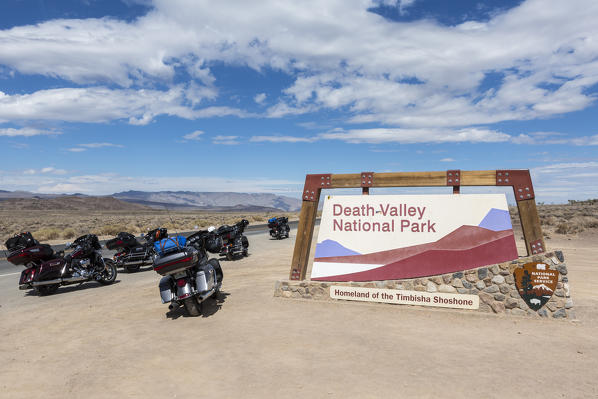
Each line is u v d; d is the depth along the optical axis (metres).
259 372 4.46
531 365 4.55
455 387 3.98
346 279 7.86
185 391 4.05
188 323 6.55
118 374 4.55
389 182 7.96
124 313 7.42
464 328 6.04
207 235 8.12
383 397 3.79
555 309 6.42
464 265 7.18
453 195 7.48
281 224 24.47
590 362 4.61
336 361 4.74
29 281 9.53
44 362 5.04
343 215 8.11
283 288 8.20
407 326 6.16
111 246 13.02
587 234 21.48
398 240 7.68
